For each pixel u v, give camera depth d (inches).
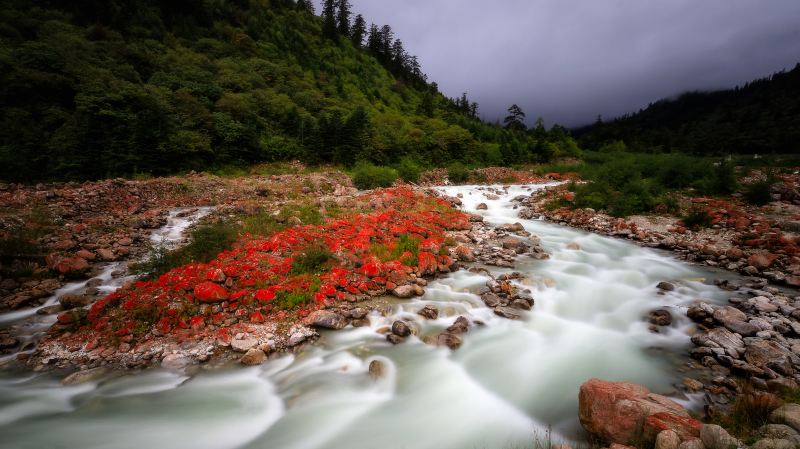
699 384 213.8
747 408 167.2
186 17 2064.5
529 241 561.6
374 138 1379.2
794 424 145.8
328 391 227.9
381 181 967.6
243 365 246.7
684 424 145.6
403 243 457.1
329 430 199.2
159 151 893.2
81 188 647.1
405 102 2918.3
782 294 346.0
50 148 774.5
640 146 2667.3
